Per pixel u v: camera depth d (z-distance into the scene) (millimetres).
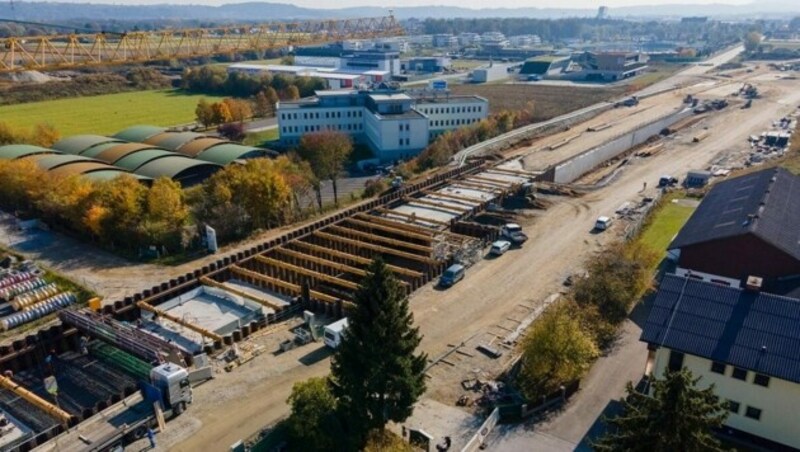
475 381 44062
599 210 80938
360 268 67750
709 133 129375
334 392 36844
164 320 55188
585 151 110312
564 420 39562
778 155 108812
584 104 176125
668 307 40125
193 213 75938
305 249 70250
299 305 56969
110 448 37875
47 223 79938
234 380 45531
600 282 53125
